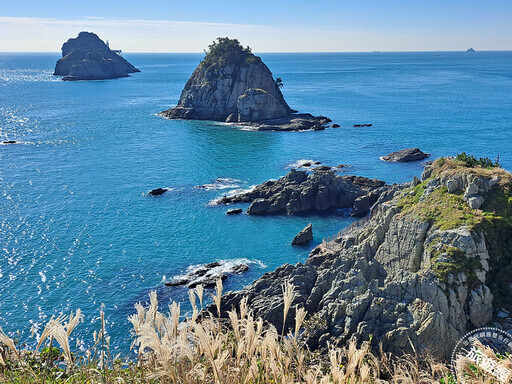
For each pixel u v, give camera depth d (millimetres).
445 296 33719
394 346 32656
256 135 143750
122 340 42438
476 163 46656
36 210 77875
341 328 36500
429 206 41719
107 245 64625
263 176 99688
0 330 12242
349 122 162875
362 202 77312
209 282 53844
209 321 11984
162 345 9641
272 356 11133
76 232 69000
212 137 140875
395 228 42000
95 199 84000
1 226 70688
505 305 34281
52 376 13008
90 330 44469
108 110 194000
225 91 175875
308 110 189375
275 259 61188
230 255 62219
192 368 10109
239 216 77000
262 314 41938
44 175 98938
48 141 132750
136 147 126812
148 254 61969
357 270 40125
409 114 177625
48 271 56875
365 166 105375
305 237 66250
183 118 173500
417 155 110312
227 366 10812
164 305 48938
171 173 101875
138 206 80688
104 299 50500
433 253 37000
